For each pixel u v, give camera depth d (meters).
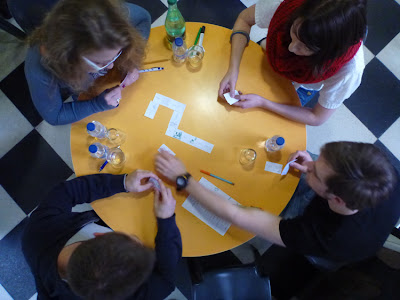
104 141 1.23
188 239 1.18
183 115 1.25
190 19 2.10
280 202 1.22
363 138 2.03
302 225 1.09
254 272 1.43
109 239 0.79
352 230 1.01
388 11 2.11
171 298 1.79
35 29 1.05
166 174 1.19
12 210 1.87
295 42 1.02
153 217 1.18
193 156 1.24
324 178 0.92
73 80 1.02
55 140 1.95
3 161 1.91
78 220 1.16
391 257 1.18
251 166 1.24
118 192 1.17
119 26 0.91
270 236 1.14
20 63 1.98
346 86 1.20
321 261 1.38
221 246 1.18
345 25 0.87
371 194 0.84
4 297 1.76
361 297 1.07
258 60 1.32
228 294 1.39
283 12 1.08
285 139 1.27
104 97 1.16
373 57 2.09
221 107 1.27
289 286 1.81
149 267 0.83
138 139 1.24
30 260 1.04
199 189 1.16
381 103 2.06
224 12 2.10
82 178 1.18
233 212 1.13
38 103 1.16
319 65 1.04
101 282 0.74
